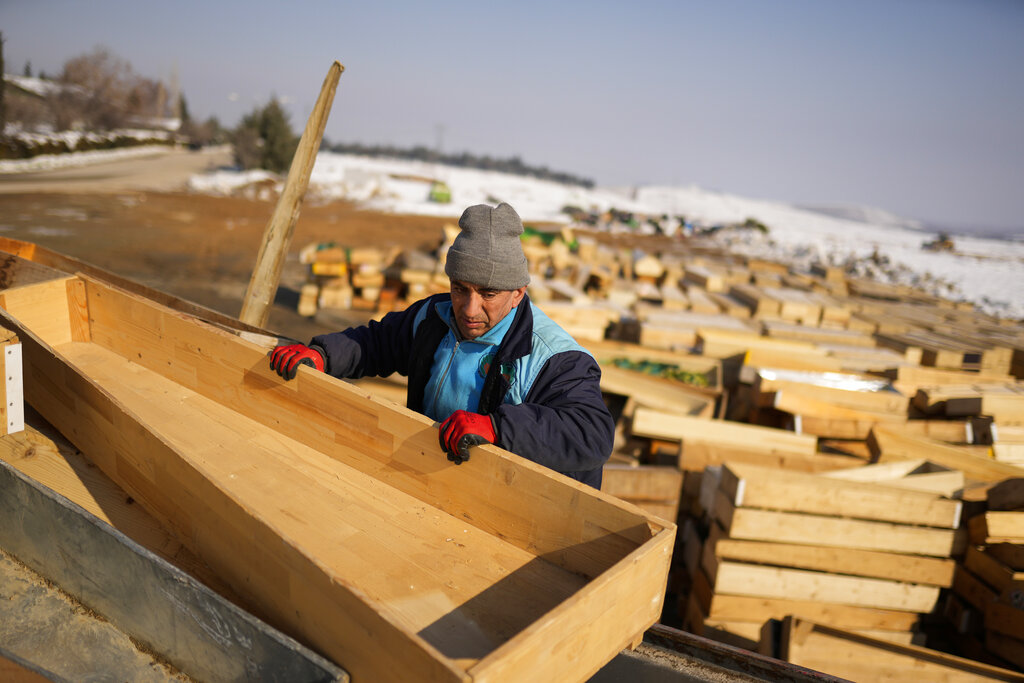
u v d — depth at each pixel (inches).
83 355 110.3
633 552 49.6
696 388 219.6
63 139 1647.4
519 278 65.6
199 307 106.9
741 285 377.1
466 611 55.1
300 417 82.4
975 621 135.9
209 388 94.7
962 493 147.6
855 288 498.9
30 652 56.0
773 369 224.5
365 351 84.9
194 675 52.2
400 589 57.5
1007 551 133.0
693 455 175.0
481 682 37.4
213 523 59.4
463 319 68.4
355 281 380.8
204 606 48.5
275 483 74.0
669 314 293.4
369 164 2437.3
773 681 73.7
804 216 2965.1
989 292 708.0
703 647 76.6
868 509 134.3
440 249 365.1
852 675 113.3
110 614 58.1
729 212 2578.7
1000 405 194.9
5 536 67.2
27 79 3031.5
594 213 1360.7
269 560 52.5
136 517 70.6
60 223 660.7
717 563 133.7
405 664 40.7
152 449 66.7
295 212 116.2
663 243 1059.9
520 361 68.6
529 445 61.7
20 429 86.9
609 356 251.0
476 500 65.6
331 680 42.2
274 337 98.6
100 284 110.9
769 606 133.6
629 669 76.2
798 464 172.2
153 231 657.6
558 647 43.5
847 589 134.6
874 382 215.8
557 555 60.2
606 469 153.8
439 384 73.9
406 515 68.3
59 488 74.9
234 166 1632.6
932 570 135.9
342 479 75.1
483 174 2832.2
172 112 3629.4
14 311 107.0
